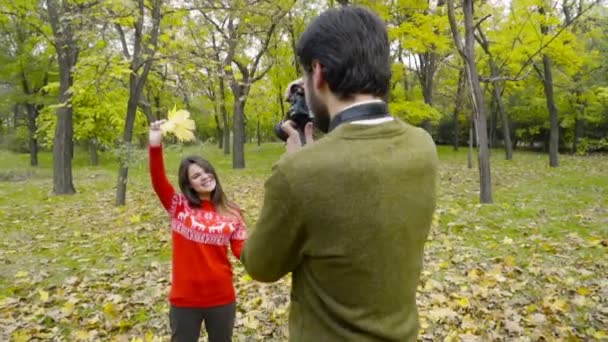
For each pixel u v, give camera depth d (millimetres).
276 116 27688
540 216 7145
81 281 4703
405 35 9609
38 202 10180
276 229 936
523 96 22625
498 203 8336
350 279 912
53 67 19891
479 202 8516
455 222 6746
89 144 22797
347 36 942
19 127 28234
